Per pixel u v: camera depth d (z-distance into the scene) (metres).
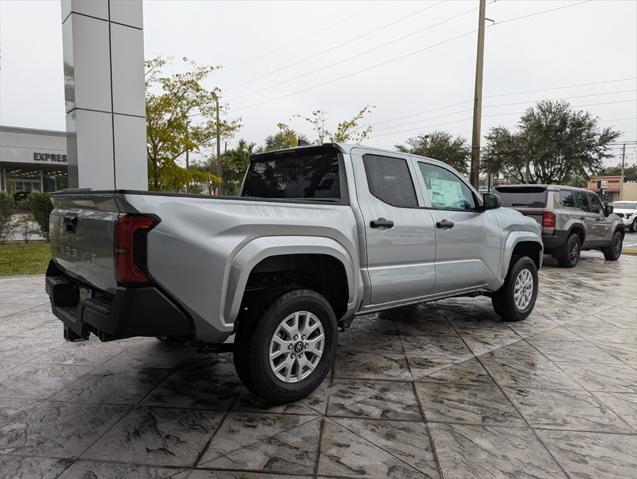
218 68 16.17
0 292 7.03
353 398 3.34
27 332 4.93
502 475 2.42
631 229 25.61
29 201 15.14
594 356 4.34
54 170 39.09
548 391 3.51
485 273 5.00
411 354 4.34
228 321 2.90
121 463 2.49
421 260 4.27
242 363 3.05
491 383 3.65
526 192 10.66
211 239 2.80
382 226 3.86
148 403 3.24
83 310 2.89
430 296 4.50
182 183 16.08
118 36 8.15
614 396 3.43
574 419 3.06
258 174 4.56
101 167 8.12
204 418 3.02
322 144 3.92
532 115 31.34
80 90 7.81
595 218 11.44
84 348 4.43
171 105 15.34
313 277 3.71
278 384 3.12
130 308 2.57
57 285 3.40
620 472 2.46
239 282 2.88
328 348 3.42
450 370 3.93
